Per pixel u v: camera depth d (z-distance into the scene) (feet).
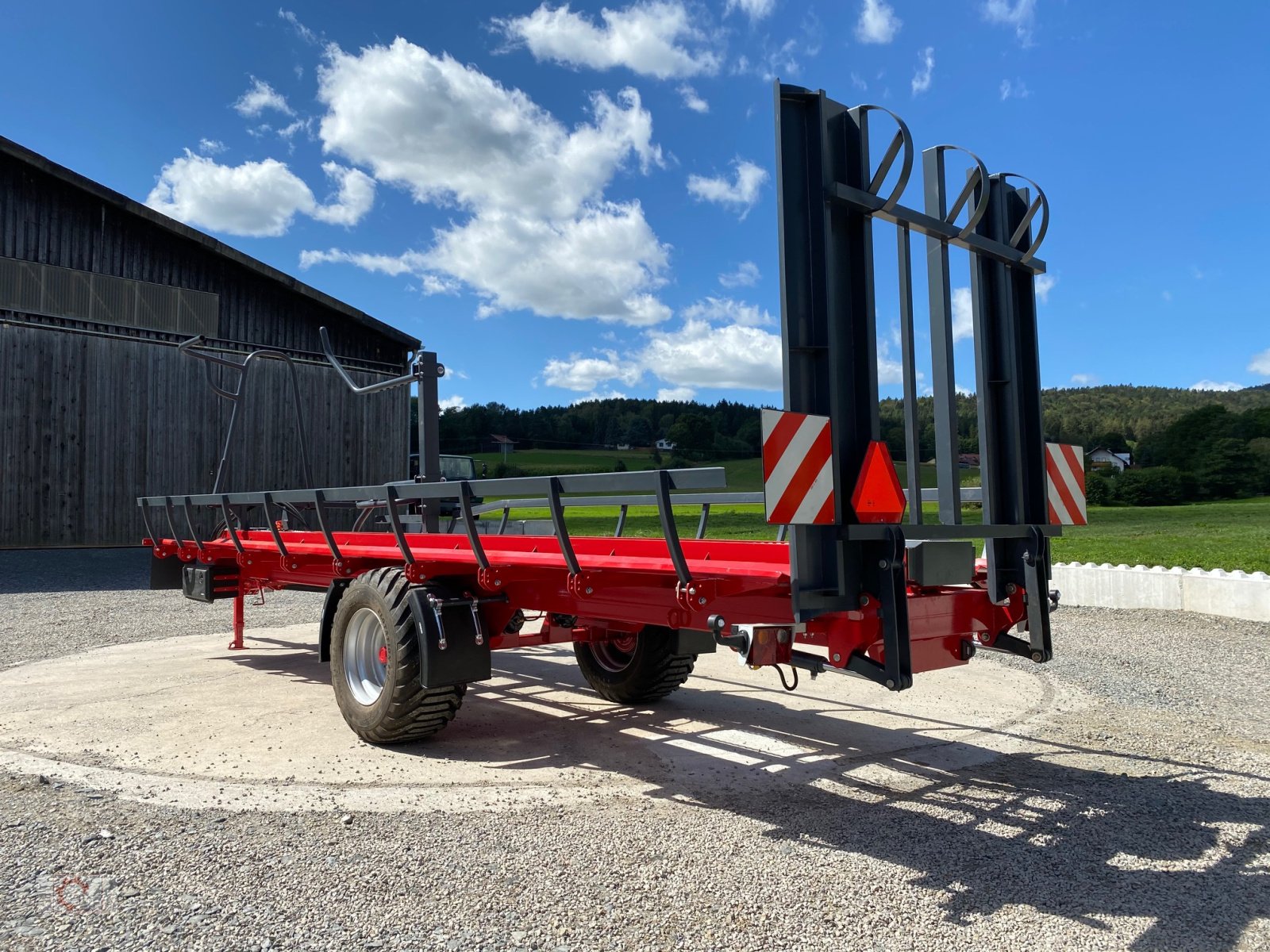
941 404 10.73
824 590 9.23
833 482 9.24
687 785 12.39
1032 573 11.47
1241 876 9.19
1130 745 14.51
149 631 27.50
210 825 10.56
